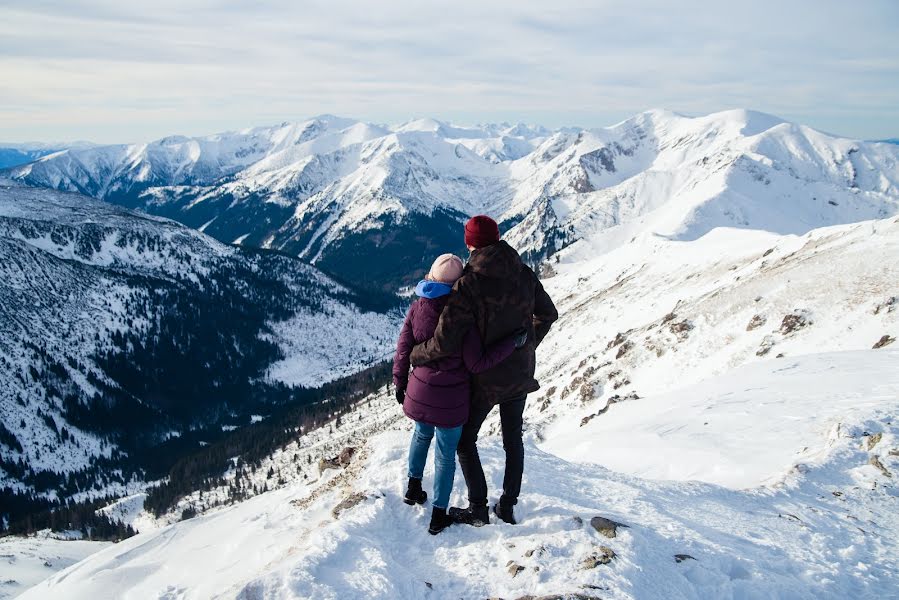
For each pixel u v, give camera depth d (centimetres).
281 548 542
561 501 571
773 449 1001
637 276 9412
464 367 474
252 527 662
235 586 423
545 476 673
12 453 14412
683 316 4531
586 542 459
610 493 633
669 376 3994
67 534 9931
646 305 7181
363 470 664
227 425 18375
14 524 10469
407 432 777
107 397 17650
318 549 446
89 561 761
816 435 1002
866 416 950
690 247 9219
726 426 1252
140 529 10238
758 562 481
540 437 4288
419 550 487
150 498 11488
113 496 13138
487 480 633
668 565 439
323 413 14362
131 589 632
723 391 1723
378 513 527
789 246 5428
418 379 483
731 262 6769
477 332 453
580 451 1562
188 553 678
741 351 3575
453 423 475
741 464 979
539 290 493
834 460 806
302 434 13062
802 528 579
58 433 15700
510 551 463
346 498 567
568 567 430
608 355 5103
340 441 11094
